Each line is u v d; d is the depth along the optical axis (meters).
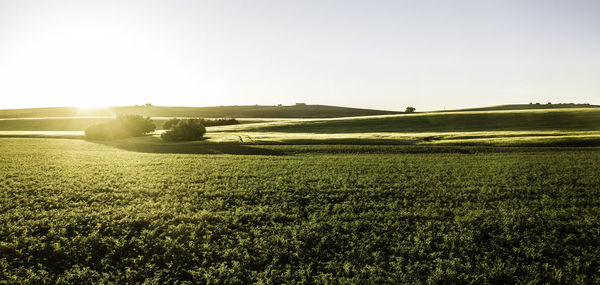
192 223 16.00
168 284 11.12
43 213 16.70
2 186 22.16
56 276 11.37
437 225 15.98
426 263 12.42
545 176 25.84
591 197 20.39
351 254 13.07
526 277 11.45
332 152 40.16
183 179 25.14
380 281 11.26
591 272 11.85
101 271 11.84
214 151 42.62
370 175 26.66
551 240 14.35
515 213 17.38
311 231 15.12
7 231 14.52
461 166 30.28
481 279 11.38
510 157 34.56
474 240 14.40
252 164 31.59
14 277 11.06
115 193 20.66
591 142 41.50
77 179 24.61
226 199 19.81
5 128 93.62
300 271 11.71
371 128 72.19
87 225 15.41
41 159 34.03
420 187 22.95
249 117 149.38
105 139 57.31
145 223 15.89
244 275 11.57
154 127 67.19
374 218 16.81
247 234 14.82
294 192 21.59
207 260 12.64
